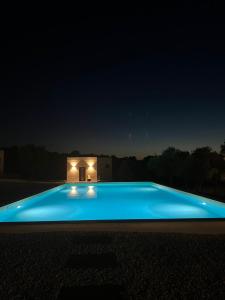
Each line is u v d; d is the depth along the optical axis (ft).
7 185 57.00
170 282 10.27
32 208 33.24
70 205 35.73
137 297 9.15
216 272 11.19
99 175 79.41
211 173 56.13
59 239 15.97
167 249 14.12
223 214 27.78
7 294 9.48
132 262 12.36
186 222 19.75
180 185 63.87
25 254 13.55
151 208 33.42
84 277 10.80
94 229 18.44
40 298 9.18
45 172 86.63
